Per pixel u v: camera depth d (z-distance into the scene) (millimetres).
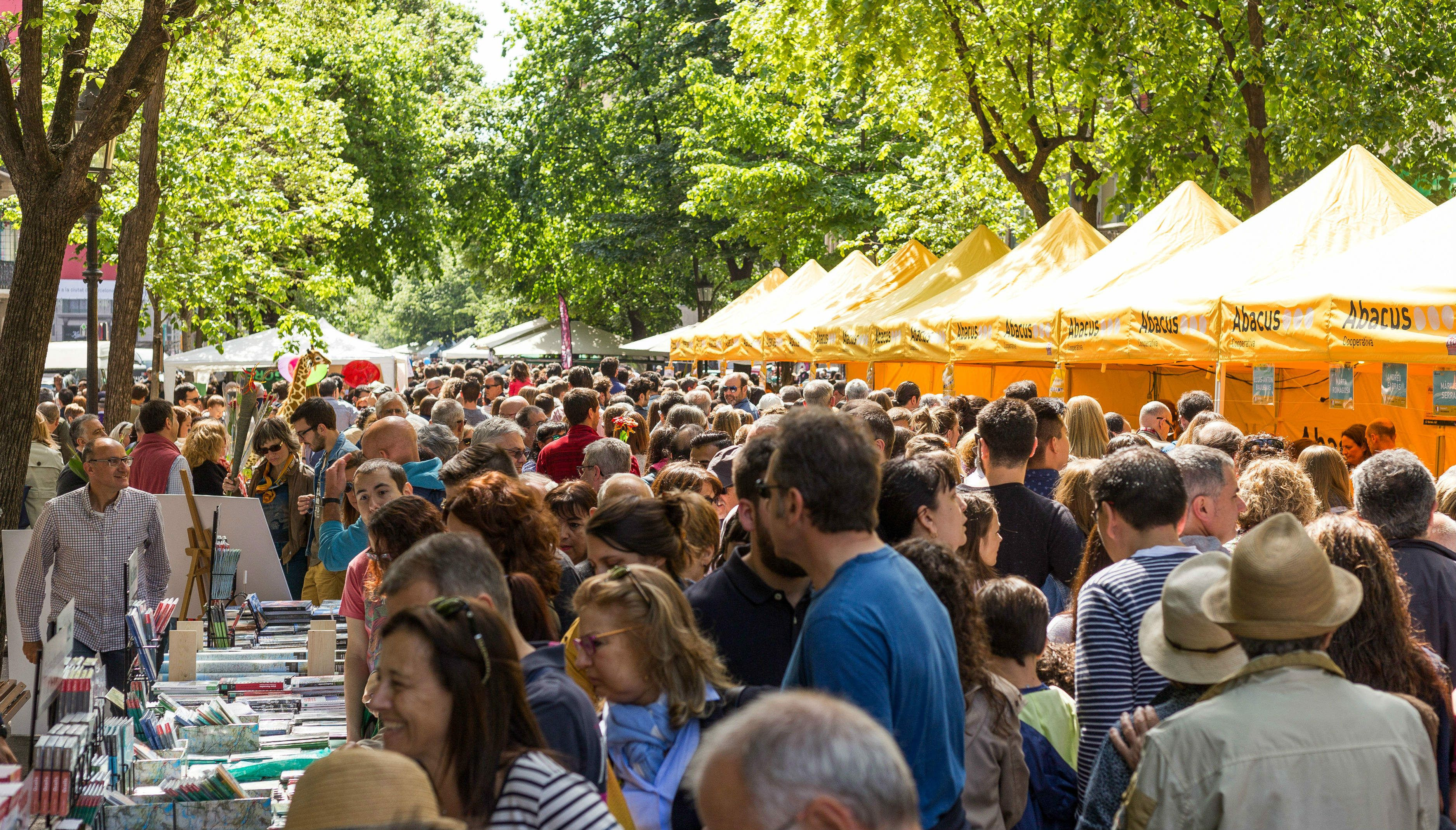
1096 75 15703
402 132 37125
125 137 18578
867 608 2605
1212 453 4207
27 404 6324
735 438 9094
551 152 41250
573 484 4793
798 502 2711
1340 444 9406
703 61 32094
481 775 2166
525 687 2467
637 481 4441
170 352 35344
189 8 6730
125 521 6445
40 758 3318
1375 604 3232
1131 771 2809
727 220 37406
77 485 8992
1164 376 14719
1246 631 2553
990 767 3277
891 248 26609
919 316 13281
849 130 31203
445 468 5230
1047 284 12375
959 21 16609
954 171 23531
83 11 6617
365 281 38094
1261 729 2441
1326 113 14758
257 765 4512
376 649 4484
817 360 16297
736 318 21531
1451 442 11203
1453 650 3967
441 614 2213
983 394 17578
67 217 6379
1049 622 4570
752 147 30797
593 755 2643
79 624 6332
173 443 8461
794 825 1336
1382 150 15508
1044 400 5945
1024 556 5137
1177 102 16000
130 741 4270
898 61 16781
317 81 24625
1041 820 3520
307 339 24328
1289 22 14578
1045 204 17625
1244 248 9719
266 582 7211
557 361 47281
